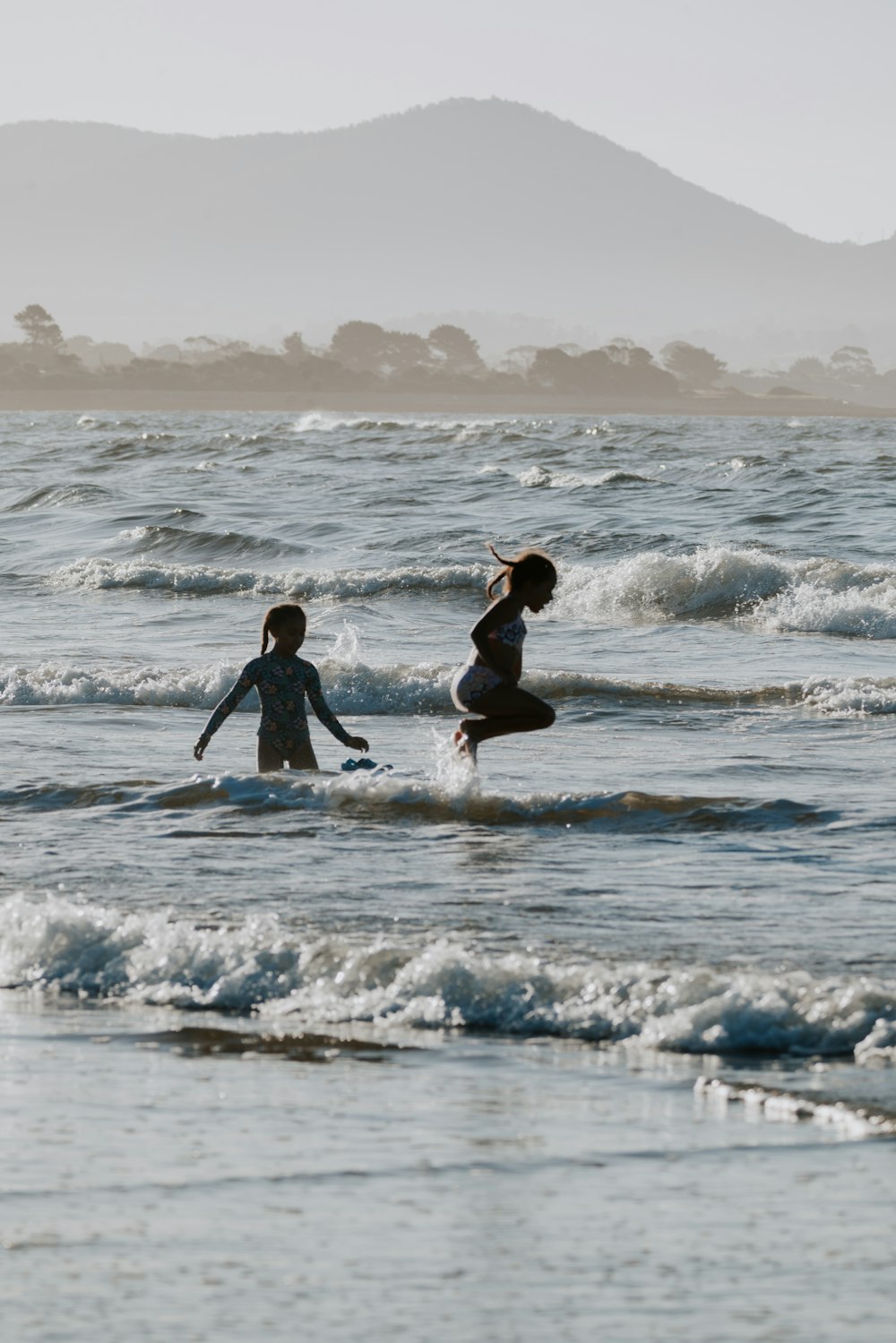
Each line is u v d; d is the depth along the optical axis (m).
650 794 19.84
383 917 13.74
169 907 14.27
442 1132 8.66
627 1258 6.82
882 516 64.06
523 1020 11.05
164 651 36.91
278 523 69.38
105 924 13.45
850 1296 6.39
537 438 139.00
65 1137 8.58
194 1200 7.59
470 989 11.52
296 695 21.58
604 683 29.83
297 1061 10.23
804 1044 10.30
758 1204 7.46
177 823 18.34
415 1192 7.66
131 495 83.69
